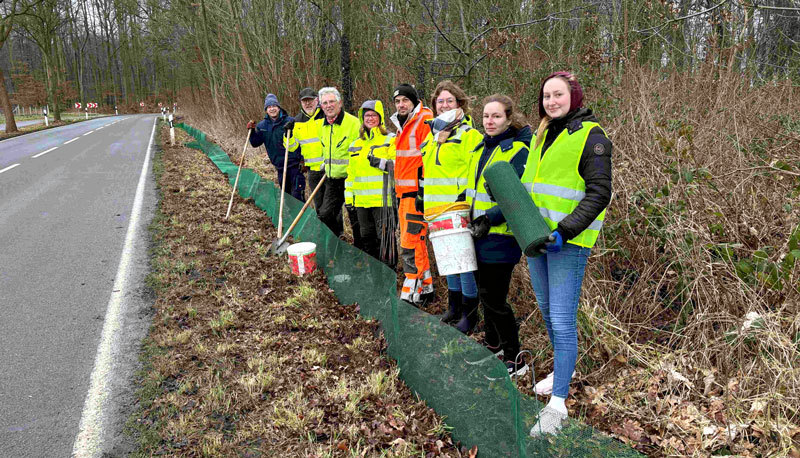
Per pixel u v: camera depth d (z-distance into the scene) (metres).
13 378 3.32
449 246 2.98
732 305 3.09
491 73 7.25
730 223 3.44
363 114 4.59
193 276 5.09
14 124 24.02
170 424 2.84
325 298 4.54
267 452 2.62
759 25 7.44
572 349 2.50
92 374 3.36
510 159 2.85
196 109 28.86
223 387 3.17
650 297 3.62
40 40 36.16
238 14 16.42
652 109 4.88
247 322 4.09
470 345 2.53
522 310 3.87
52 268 5.38
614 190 4.01
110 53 61.62
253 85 15.50
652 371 2.98
